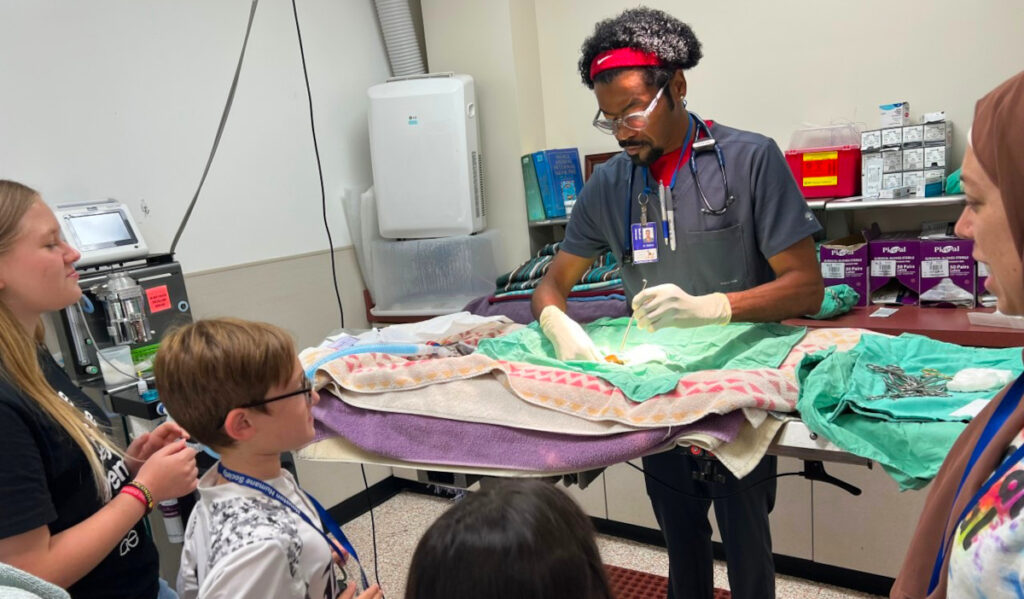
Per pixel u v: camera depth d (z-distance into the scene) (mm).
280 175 2963
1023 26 2385
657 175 1787
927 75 2564
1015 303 724
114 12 2402
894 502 2174
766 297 1636
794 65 2795
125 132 2447
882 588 2254
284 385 1142
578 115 3299
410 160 3012
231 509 1076
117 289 2078
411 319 3143
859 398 1259
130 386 2096
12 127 2162
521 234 3268
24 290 1140
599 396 1377
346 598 1191
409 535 2959
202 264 2699
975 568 632
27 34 2188
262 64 2875
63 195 2289
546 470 1338
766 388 1288
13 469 982
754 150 1677
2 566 755
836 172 2580
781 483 2348
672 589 1762
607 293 2684
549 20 3262
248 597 993
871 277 2549
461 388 1495
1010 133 641
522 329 1967
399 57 3332
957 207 2600
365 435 1494
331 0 3141
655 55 1618
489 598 646
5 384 1033
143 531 1293
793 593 2318
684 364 1570
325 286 3162
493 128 3221
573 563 669
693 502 1620
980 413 818
